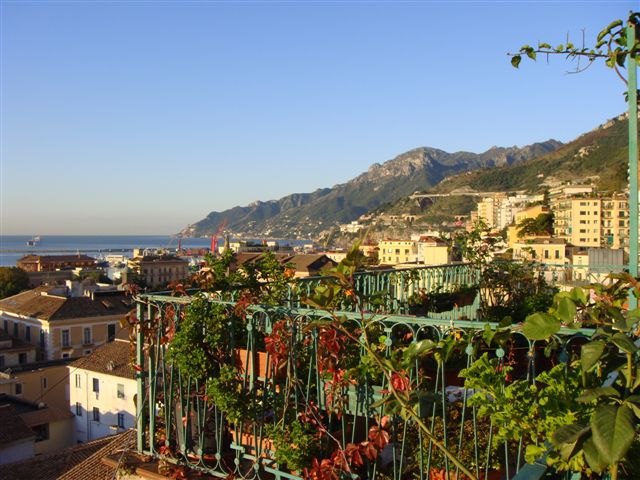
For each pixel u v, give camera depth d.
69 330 49.84
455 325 3.58
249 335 4.98
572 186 110.69
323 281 7.32
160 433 5.80
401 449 4.48
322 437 4.69
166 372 5.55
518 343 5.79
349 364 4.85
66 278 118.94
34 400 39.72
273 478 4.91
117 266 163.00
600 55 4.36
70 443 34.78
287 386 4.73
